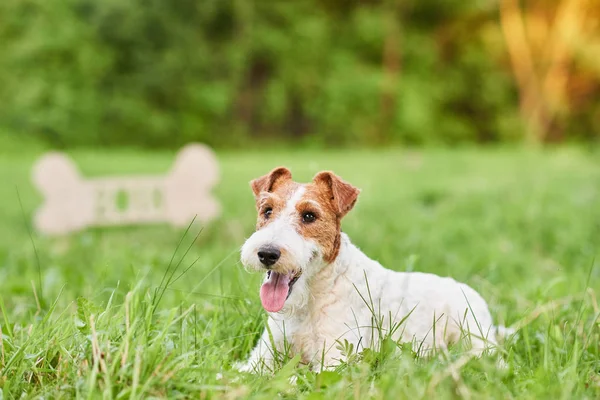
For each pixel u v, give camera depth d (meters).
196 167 10.79
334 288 3.70
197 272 6.54
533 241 8.55
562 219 9.74
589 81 39.62
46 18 28.16
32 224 10.99
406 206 11.90
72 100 27.52
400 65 36.22
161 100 30.62
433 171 18.41
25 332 3.75
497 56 37.78
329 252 3.68
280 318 3.79
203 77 31.67
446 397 2.78
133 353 3.05
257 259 3.50
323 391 3.02
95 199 10.29
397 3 35.94
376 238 8.27
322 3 36.19
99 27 28.23
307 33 33.41
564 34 37.72
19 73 27.88
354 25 35.38
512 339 3.83
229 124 32.66
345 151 29.94
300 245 3.54
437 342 3.97
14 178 15.80
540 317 4.42
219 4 31.41
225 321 4.09
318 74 34.50
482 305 4.14
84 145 27.81
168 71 29.31
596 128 40.72
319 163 20.34
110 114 28.73
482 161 21.36
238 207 12.08
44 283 5.80
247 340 3.98
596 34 39.06
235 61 31.89
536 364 3.68
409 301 3.95
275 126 35.12
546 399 2.91
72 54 28.22
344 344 3.56
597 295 5.17
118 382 2.93
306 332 3.70
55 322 3.61
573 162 21.14
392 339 3.82
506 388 3.05
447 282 4.16
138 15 28.14
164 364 3.04
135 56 29.20
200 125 31.22
